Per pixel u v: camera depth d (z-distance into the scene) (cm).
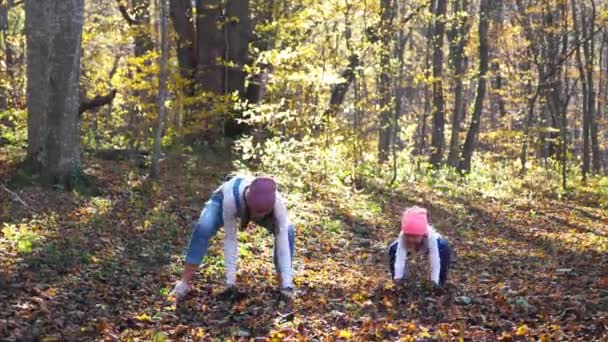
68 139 1349
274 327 645
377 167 2394
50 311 660
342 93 2544
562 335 631
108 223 1122
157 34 2203
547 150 4178
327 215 1479
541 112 4044
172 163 1825
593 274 1060
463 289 870
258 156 1905
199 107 2045
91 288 768
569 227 1823
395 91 2445
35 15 1365
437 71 3062
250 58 2170
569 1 3753
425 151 4397
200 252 695
